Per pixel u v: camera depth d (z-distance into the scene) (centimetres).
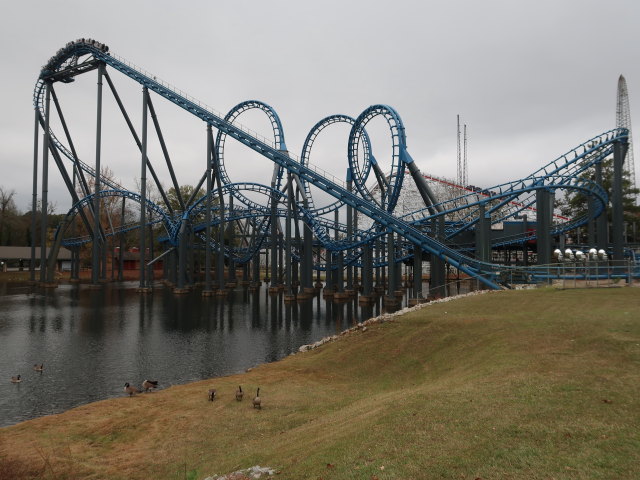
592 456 777
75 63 7644
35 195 8031
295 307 5394
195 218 9094
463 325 2138
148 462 1215
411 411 1121
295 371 2136
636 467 729
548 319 1920
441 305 2702
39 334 3562
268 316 4644
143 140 7075
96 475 1148
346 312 4978
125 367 2630
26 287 7569
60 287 7688
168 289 7588
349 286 7288
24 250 10750
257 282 8200
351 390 1814
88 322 4134
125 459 1243
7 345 3180
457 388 1285
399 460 852
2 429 1528
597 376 1186
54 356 2875
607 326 1639
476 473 765
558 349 1512
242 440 1325
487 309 2386
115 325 4009
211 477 1003
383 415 1139
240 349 3108
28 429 1502
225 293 6906
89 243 11150
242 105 7688
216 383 2023
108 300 5844
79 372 2522
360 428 1086
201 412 1608
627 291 2466
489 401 1108
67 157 8312
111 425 1516
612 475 713
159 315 4616
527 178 4656
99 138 7375
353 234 6481
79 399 2077
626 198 7988
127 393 2144
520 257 8644
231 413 1576
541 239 4438
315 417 1473
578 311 2017
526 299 2470
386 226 5147
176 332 3719
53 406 1983
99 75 7294
